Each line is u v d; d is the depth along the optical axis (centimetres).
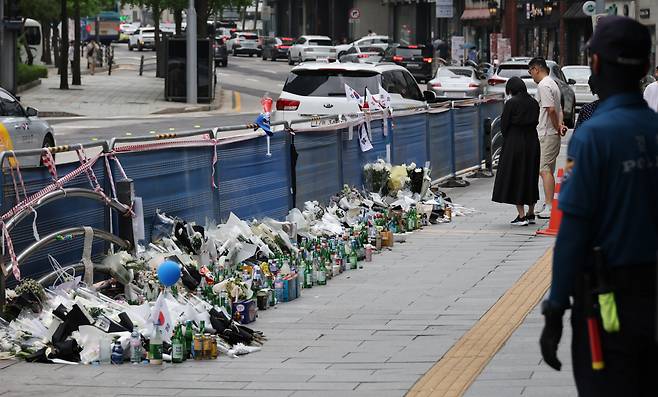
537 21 17912
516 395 1795
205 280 2570
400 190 4081
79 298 2258
